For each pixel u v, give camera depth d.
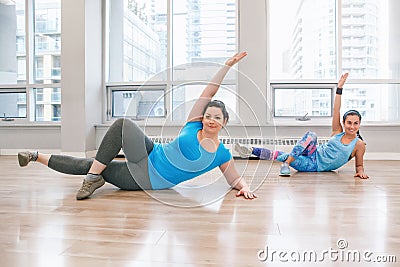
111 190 1.81
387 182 2.08
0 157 3.76
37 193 1.74
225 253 0.90
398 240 1.00
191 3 3.98
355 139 2.41
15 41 4.22
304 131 3.60
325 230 1.10
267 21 3.57
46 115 4.14
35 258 0.87
